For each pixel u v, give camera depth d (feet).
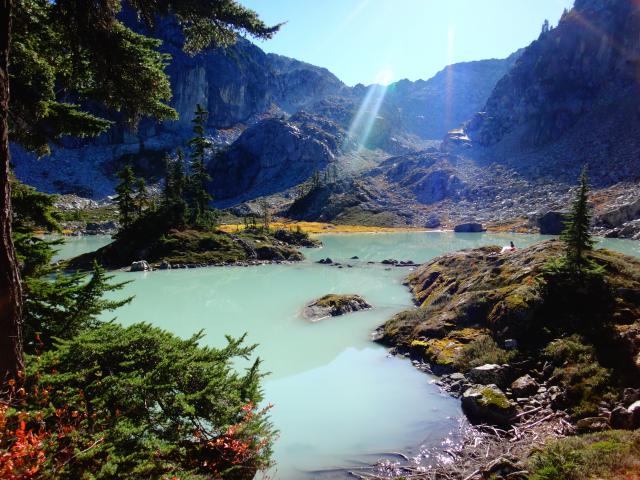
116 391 21.27
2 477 13.73
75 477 16.07
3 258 20.95
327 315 91.04
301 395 53.31
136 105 32.45
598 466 25.25
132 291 130.31
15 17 27.22
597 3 613.52
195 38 31.42
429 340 66.39
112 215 491.72
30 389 19.65
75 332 28.40
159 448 19.17
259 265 185.47
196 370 24.45
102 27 27.55
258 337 79.51
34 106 30.09
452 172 565.94
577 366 46.78
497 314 61.46
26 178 610.65
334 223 475.31
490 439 40.14
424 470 36.11
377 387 54.75
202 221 223.51
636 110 501.56
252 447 22.36
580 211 61.00
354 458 39.09
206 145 236.63
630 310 53.52
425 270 127.24
